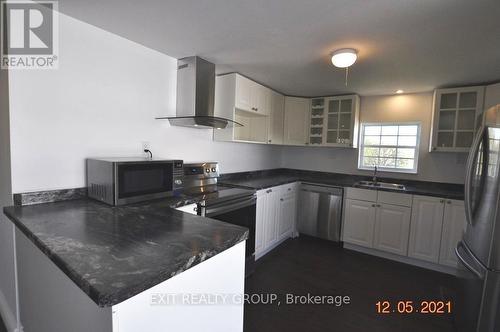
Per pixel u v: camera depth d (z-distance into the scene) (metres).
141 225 1.26
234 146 3.34
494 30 1.63
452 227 2.63
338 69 2.55
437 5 1.39
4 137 1.59
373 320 1.91
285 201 3.37
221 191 2.49
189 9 1.54
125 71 2.03
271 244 3.11
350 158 3.86
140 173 1.80
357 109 3.58
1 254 1.86
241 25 1.72
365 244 3.15
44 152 1.63
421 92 3.29
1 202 1.75
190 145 2.67
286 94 3.72
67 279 0.98
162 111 2.34
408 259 2.93
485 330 1.40
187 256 0.91
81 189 1.82
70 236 1.09
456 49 1.95
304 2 1.42
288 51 2.14
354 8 1.46
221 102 2.83
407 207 2.88
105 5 1.53
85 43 1.78
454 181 3.12
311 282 2.44
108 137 1.95
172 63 2.40
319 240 3.58
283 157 4.49
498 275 1.35
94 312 0.81
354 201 3.22
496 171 1.39
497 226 1.35
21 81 1.51
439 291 2.34
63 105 1.70
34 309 1.37
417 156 3.36
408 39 1.82
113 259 0.87
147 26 1.78
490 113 1.55
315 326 1.83
